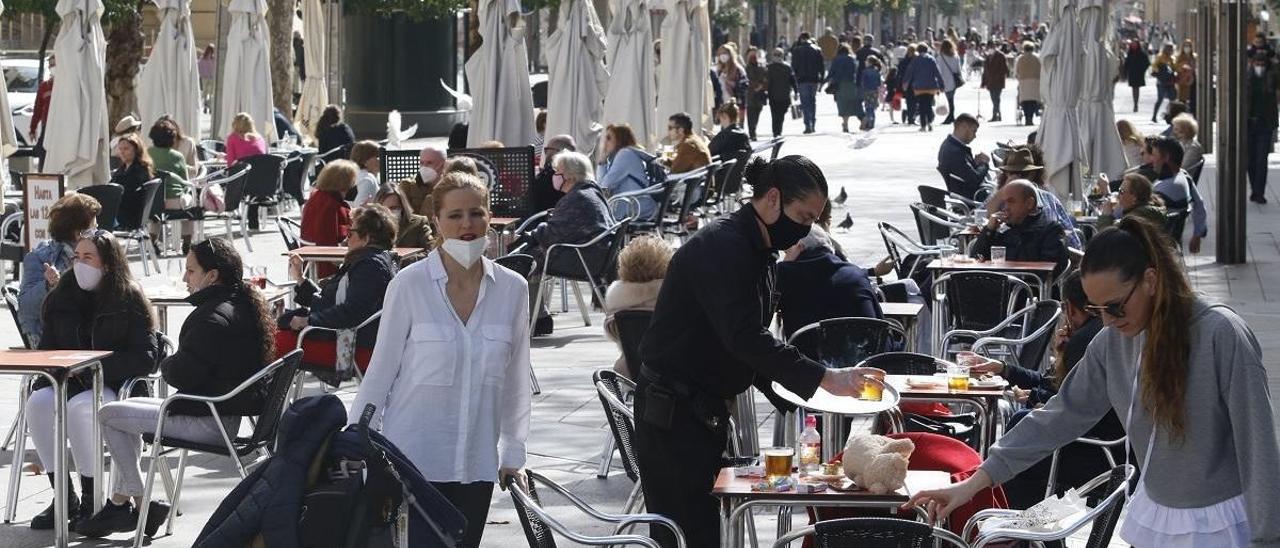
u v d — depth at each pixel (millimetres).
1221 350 11164
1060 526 13555
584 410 26891
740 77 95000
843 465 14555
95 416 19766
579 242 34094
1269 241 47281
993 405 18781
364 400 15000
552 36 49625
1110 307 11352
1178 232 40312
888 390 15773
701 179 46469
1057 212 33781
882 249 45750
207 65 105312
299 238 35219
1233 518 11406
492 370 15109
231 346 19594
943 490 12906
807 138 91250
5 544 19594
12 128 42312
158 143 46750
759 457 16625
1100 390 12328
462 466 14930
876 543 12562
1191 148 49219
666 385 14492
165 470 21000
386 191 32594
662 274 22219
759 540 19203
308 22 73375
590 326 35531
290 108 75375
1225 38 42406
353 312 25109
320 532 13172
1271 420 11102
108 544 19500
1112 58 47156
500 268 15367
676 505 14672
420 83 91062
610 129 44188
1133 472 13523
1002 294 27031
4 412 26531
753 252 14133
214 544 13016
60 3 46219
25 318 24062
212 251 19875
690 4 54312
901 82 103188
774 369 14094
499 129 47594
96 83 46500
